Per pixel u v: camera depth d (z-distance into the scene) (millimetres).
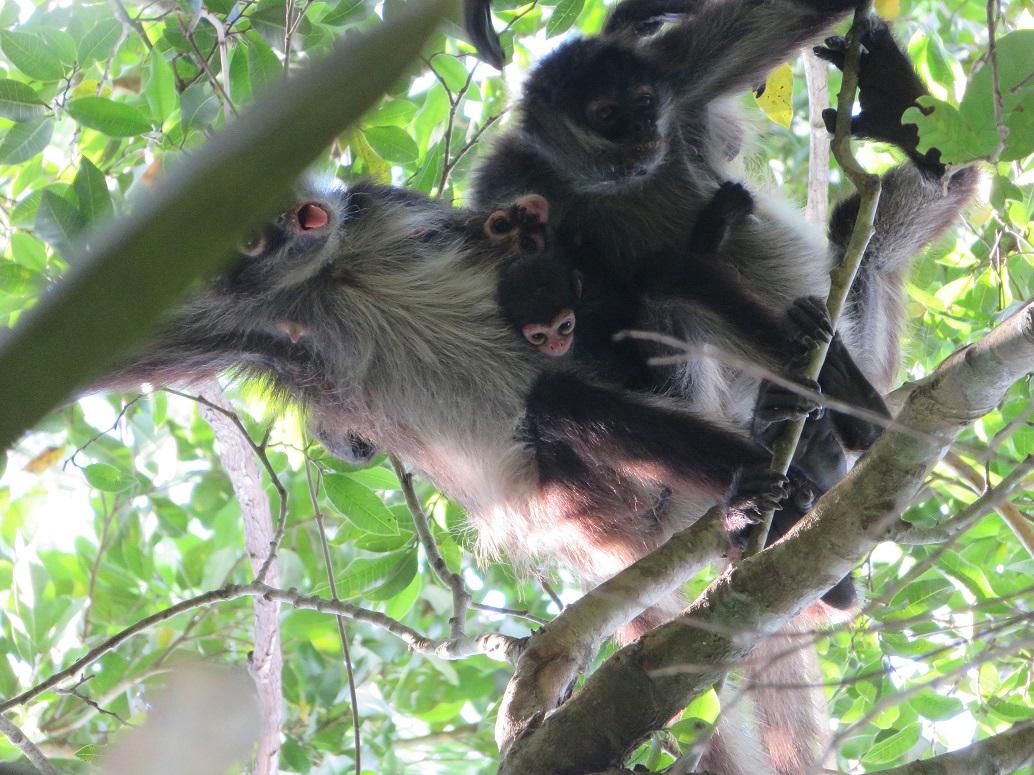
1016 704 9000
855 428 7766
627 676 5590
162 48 10398
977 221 10477
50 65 9883
